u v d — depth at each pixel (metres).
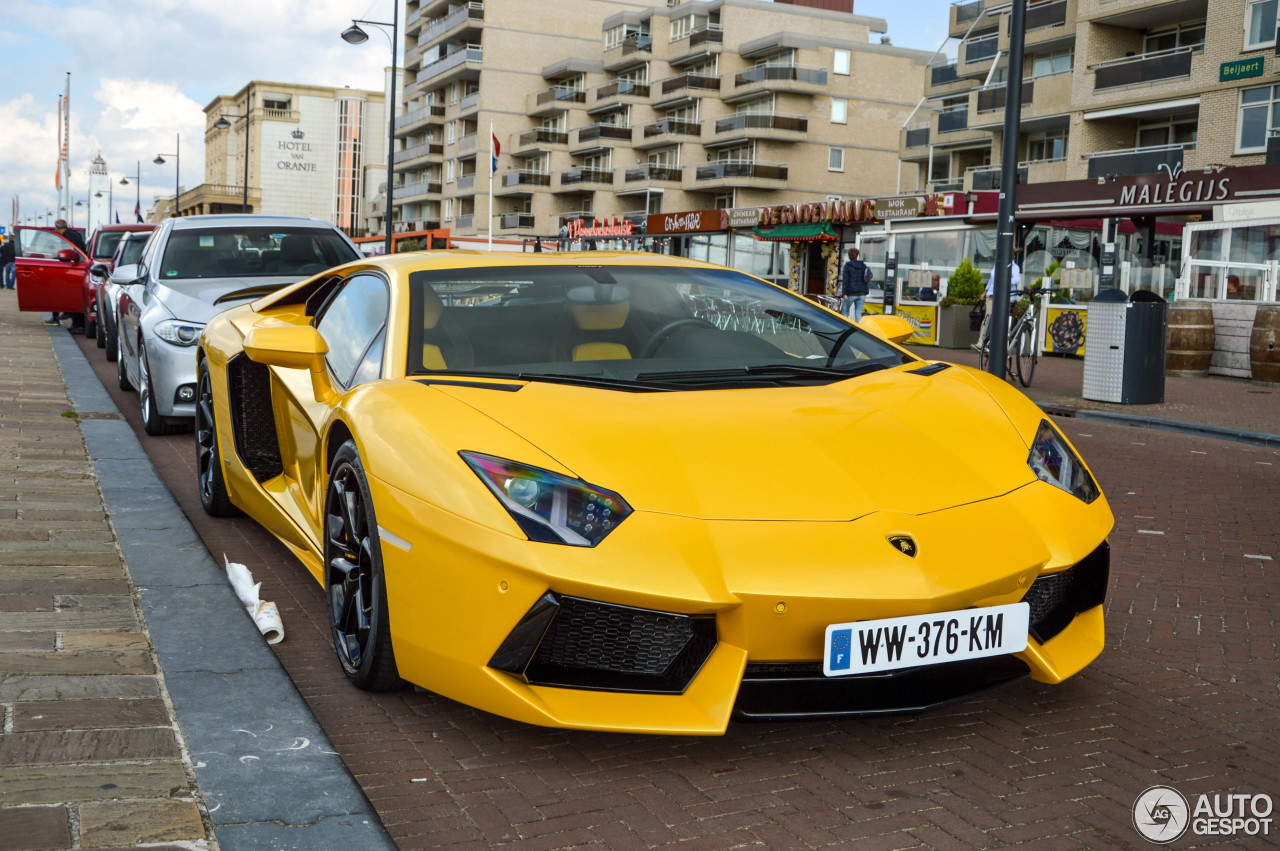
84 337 13.80
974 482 2.59
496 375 2.91
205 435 4.71
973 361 17.56
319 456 3.25
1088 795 2.29
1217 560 4.55
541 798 2.24
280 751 2.28
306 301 4.18
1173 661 3.21
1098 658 3.22
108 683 2.59
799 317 3.54
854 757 2.47
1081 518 2.64
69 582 3.39
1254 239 16.33
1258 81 28.25
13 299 21.23
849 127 62.69
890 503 2.44
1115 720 2.72
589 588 2.21
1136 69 31.67
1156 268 19.45
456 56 75.19
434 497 2.40
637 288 3.48
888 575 2.29
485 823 2.12
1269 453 7.90
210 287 7.07
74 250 14.62
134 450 5.66
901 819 2.17
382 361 3.03
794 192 61.97
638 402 2.74
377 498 2.55
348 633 2.88
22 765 2.14
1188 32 31.86
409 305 3.15
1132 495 6.07
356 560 2.87
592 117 72.44
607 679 2.34
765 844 2.06
